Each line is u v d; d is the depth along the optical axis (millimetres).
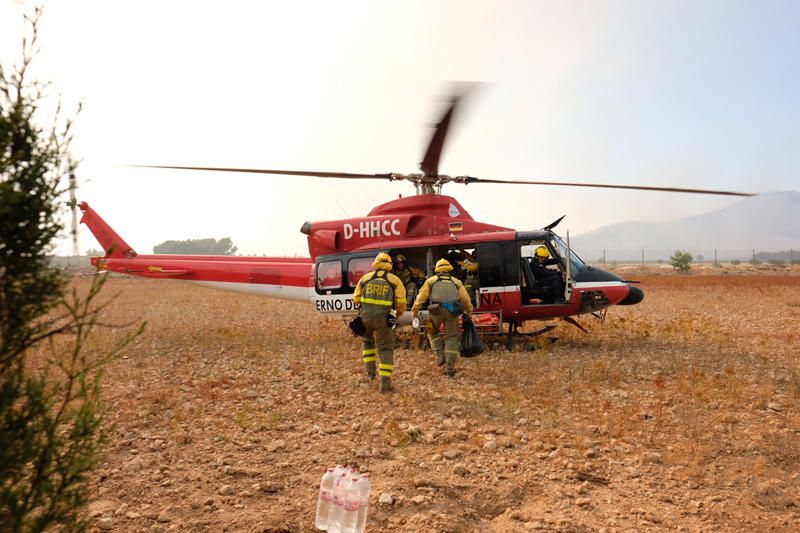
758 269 66000
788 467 4750
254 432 5625
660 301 21109
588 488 4262
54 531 2840
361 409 6457
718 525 3701
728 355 9492
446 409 6414
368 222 11289
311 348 10812
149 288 35094
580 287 10211
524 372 8180
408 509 3938
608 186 10258
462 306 8195
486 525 3752
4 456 2248
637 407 6406
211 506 3977
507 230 10906
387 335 7289
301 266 12219
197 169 9570
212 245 108625
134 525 3699
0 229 2230
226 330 12695
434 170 10656
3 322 2260
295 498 4113
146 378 8172
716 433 5543
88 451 2625
